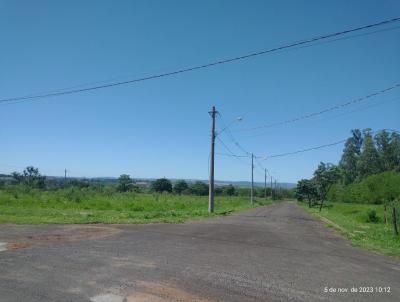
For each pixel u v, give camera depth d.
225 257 12.69
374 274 11.21
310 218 39.59
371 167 108.62
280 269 11.22
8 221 21.14
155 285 8.92
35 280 9.03
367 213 35.66
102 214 29.11
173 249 13.77
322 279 10.24
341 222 32.78
